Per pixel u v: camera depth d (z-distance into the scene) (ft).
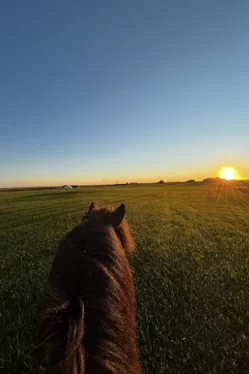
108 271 7.00
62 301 6.07
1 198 176.04
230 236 44.21
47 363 5.81
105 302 6.30
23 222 65.31
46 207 106.42
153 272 25.32
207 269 26.16
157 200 128.88
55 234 47.73
